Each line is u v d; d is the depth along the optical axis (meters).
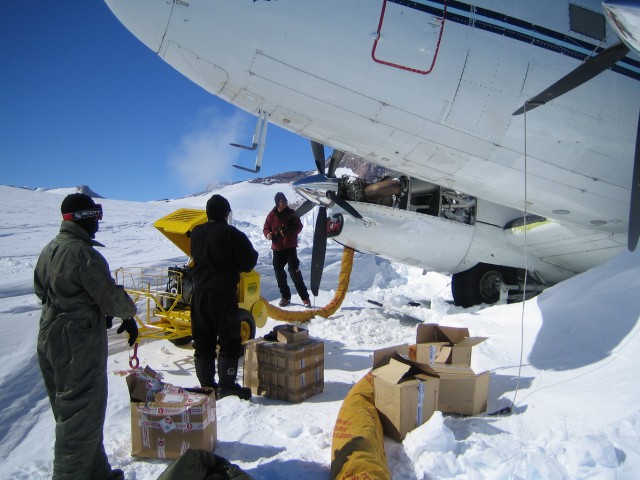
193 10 4.26
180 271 4.96
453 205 6.92
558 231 6.40
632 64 5.05
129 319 2.79
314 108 4.88
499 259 7.11
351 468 2.37
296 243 7.54
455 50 4.68
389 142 5.18
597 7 5.06
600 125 5.07
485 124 4.97
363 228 6.61
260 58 4.48
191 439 2.83
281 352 3.74
